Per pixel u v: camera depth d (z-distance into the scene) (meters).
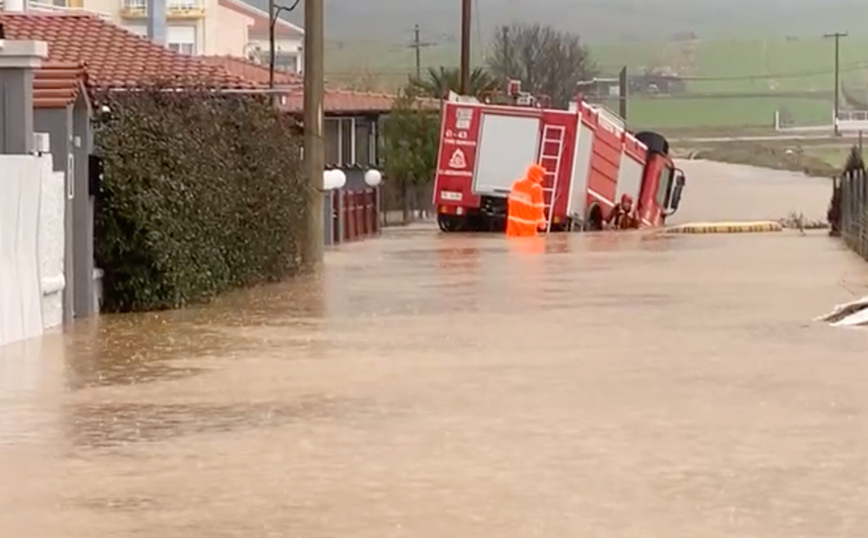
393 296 33.03
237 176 34.00
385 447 16.08
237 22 110.81
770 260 43.97
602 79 144.62
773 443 16.16
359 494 13.92
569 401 18.92
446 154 64.25
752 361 22.47
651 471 14.80
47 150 27.08
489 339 25.25
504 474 14.71
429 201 82.75
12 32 44.25
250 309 30.39
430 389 19.94
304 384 20.48
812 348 23.94
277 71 66.88
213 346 24.64
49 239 27.00
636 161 66.94
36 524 12.96
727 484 14.23
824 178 117.94
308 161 42.47
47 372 21.86
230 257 33.88
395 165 80.38
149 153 29.50
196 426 17.45
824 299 31.88
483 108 63.62
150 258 29.56
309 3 42.47
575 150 62.66
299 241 39.66
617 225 65.62
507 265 42.34
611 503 13.49
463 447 16.05
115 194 29.06
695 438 16.47
